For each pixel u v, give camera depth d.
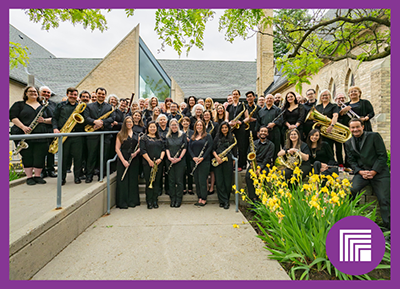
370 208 3.76
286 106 4.60
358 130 3.46
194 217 3.53
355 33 3.12
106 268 2.16
